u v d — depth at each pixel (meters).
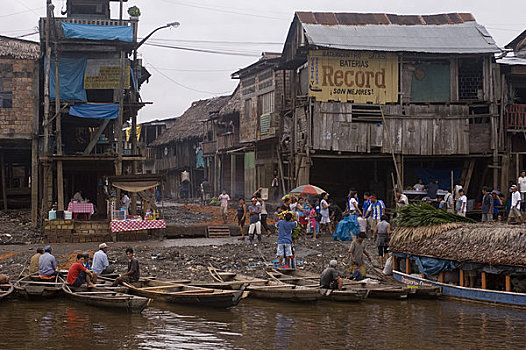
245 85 38.91
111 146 32.00
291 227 17.38
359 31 27.69
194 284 15.22
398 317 13.05
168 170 57.03
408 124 27.17
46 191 25.42
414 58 27.36
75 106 26.30
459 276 15.10
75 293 13.91
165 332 11.72
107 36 26.19
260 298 14.67
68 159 25.11
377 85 27.06
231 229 25.34
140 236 23.70
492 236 14.08
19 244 22.84
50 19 26.38
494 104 27.19
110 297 13.28
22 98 27.95
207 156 47.12
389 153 27.17
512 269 13.55
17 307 13.76
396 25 28.59
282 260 17.62
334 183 31.16
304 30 27.19
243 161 39.69
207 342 11.09
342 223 22.31
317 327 12.20
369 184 31.30
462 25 28.88
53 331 11.75
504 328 12.09
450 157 27.75
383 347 10.85
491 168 27.56
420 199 27.09
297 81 29.72
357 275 16.34
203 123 49.41
